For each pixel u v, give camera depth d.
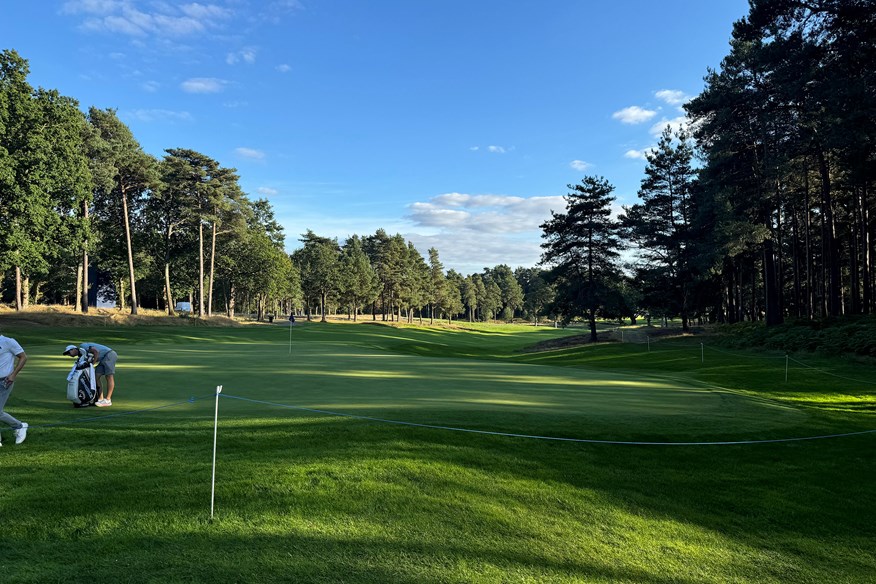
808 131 28.55
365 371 16.61
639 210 46.62
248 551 4.05
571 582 4.05
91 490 5.20
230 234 69.62
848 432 9.87
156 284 76.31
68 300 79.69
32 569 3.67
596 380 15.99
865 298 32.62
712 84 34.41
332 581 3.66
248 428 7.60
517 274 196.62
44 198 34.41
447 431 7.88
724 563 4.82
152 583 3.51
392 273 98.81
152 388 11.62
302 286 88.12
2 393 6.79
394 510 5.07
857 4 21.97
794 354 24.88
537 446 7.61
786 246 47.78
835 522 6.03
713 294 45.31
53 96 37.22
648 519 5.62
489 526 4.93
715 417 10.08
